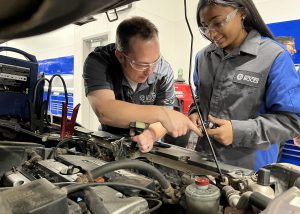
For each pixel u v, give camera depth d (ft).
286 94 3.14
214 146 3.69
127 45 2.92
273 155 3.74
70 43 11.94
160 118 2.60
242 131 2.99
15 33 1.16
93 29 10.23
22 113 4.51
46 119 4.21
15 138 3.89
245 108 3.51
